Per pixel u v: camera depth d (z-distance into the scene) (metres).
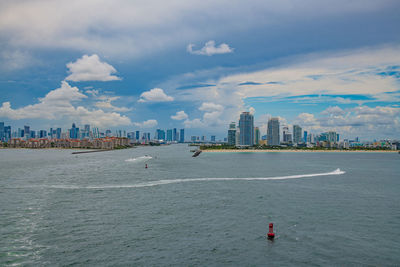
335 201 68.62
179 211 58.75
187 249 39.16
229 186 90.44
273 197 73.00
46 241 41.84
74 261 35.44
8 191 81.69
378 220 52.94
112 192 79.81
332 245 40.78
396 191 82.81
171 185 92.44
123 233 45.25
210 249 39.19
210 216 55.03
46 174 124.12
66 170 141.88
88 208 61.16
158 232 45.78
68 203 65.88
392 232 46.31
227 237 43.72
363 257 36.94
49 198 71.69
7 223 50.44
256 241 42.16
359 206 63.66
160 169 146.62
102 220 52.28
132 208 61.12
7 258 36.19
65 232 45.75
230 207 62.19
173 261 35.56
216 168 152.38
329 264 35.00
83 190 83.06
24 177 113.75
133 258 36.31
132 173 127.44
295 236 44.25
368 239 43.12
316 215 56.09
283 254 37.75
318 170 143.88
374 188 88.06
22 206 63.00
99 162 199.00
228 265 34.62
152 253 37.84
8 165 173.00
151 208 61.12
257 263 35.19
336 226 49.22
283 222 51.34
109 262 35.19
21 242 41.47
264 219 53.25
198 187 88.44
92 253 37.75
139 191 81.31
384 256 37.22
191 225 49.38
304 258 36.59
